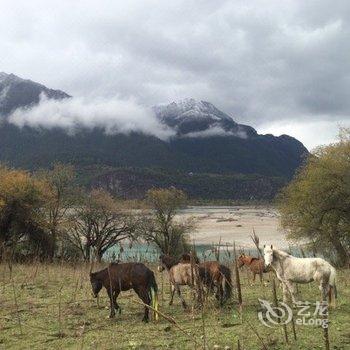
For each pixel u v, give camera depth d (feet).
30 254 128.06
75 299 46.09
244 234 280.51
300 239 132.36
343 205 123.54
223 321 36.17
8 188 132.67
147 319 36.99
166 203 178.50
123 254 191.31
